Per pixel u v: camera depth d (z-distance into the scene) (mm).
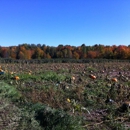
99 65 29547
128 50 70562
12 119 5957
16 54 79875
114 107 7766
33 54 81438
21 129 5531
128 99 8961
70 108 7465
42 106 6867
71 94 9227
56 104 7797
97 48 87062
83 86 10992
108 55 73625
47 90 9602
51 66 27078
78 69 21344
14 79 12250
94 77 13898
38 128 5656
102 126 6289
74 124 5793
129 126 6387
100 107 7918
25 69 21297
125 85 11297
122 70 21719
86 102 8359
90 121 6594
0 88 8609
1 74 13195
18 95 8578
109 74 17016
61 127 5668
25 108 6930
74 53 83062
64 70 19266
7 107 6895
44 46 87875
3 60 44281
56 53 84312
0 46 84438
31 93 9062
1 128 5465
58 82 11891
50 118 6012
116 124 6324
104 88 10531
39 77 12562
